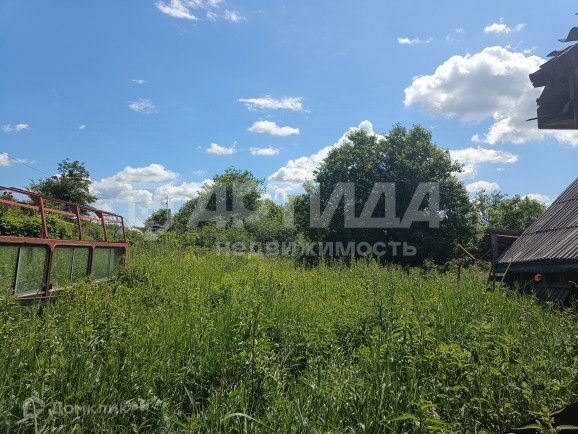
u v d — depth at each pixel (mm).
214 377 6422
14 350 5738
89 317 7500
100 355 6012
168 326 7738
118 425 4906
